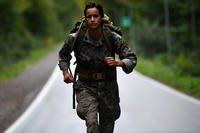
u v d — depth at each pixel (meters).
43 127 18.53
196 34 80.62
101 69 9.80
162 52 82.75
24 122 19.91
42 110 23.31
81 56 9.76
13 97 29.98
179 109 22.14
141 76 43.84
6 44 79.44
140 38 83.25
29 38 101.12
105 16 9.73
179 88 32.38
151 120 19.20
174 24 88.12
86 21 9.56
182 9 80.81
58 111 22.77
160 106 23.33
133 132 16.75
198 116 19.95
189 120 18.94
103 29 9.62
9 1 82.75
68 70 10.10
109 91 9.90
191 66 47.41
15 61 75.50
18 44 87.50
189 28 81.12
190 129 16.97
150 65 56.06
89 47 9.70
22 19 104.56
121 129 17.44
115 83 9.98
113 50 9.75
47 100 27.31
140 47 82.75
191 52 71.19
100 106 9.92
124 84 35.94
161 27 85.25
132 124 18.42
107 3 125.38
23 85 37.84
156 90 31.17
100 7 9.53
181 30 81.31
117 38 9.64
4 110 24.28
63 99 27.52
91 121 9.48
